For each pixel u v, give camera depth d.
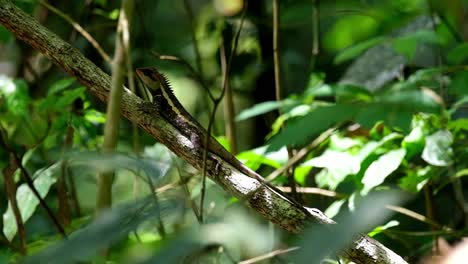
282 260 5.21
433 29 7.26
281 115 7.14
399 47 5.59
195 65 10.02
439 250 6.23
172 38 10.88
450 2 7.81
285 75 10.57
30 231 7.69
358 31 10.38
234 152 7.94
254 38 9.28
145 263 1.55
